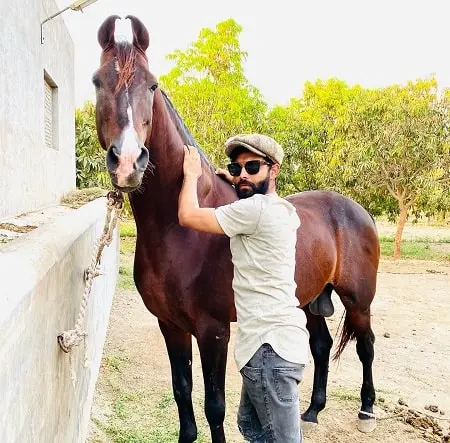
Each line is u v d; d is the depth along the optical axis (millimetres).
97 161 11336
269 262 1862
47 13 5895
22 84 4551
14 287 1204
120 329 5113
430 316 6219
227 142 2074
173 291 2234
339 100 17516
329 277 3012
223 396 2332
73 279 2127
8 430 1060
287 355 1807
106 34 1936
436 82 11641
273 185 2051
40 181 5410
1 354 997
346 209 3227
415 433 3158
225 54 12859
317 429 3168
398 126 10656
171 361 2486
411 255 12148
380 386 3891
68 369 2002
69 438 2062
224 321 2287
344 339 3309
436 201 10805
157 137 2086
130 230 14164
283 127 13688
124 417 3205
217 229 1874
